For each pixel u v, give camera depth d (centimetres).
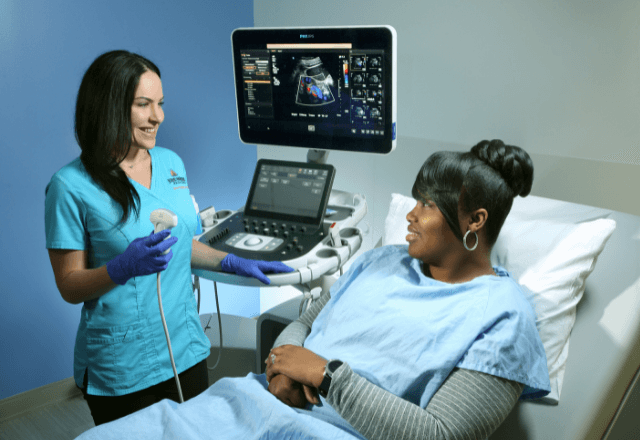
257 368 179
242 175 249
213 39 222
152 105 122
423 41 178
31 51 175
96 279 115
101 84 115
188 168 226
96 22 187
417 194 105
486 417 89
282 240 157
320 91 154
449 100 177
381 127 150
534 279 123
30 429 192
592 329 118
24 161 182
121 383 128
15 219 185
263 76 162
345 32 143
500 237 134
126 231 122
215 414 106
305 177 164
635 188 143
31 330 197
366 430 93
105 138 116
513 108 162
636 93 138
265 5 228
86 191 118
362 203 175
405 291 106
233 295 255
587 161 151
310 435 95
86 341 126
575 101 149
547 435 108
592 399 109
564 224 129
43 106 182
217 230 166
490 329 96
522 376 93
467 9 164
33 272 193
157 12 201
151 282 127
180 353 137
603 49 141
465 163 99
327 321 118
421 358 97
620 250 127
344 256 153
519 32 155
